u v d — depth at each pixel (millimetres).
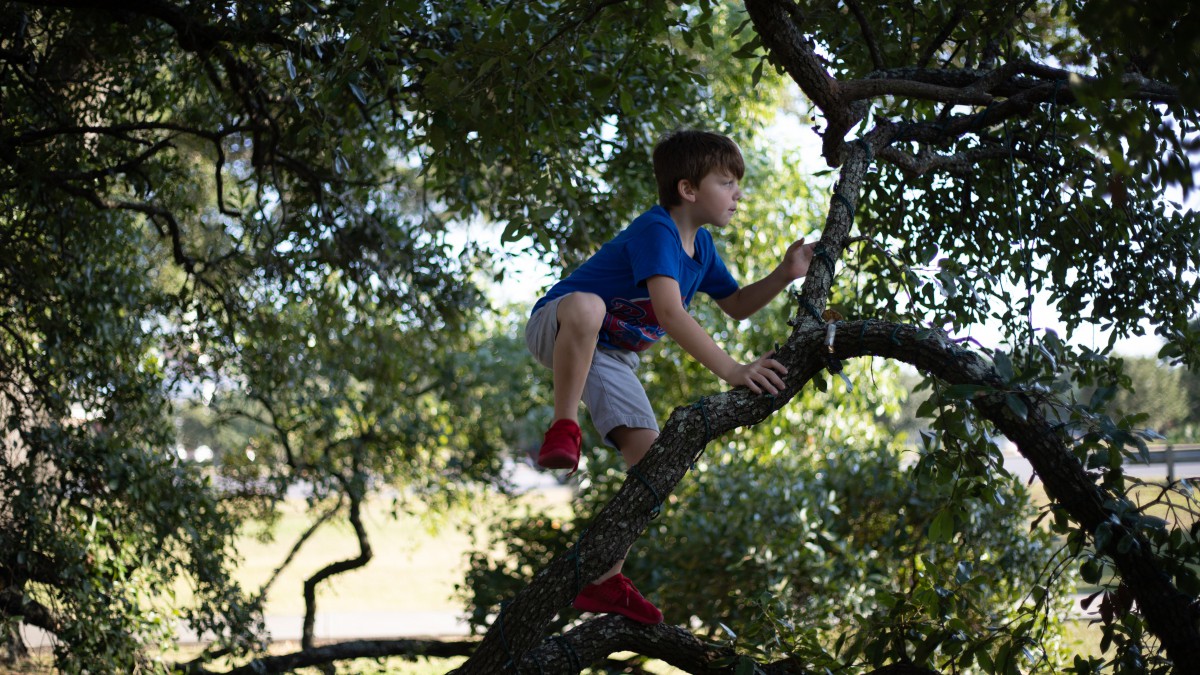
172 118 5898
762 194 7570
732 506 6711
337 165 4219
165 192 5836
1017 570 5660
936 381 2270
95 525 4969
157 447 5602
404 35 3998
